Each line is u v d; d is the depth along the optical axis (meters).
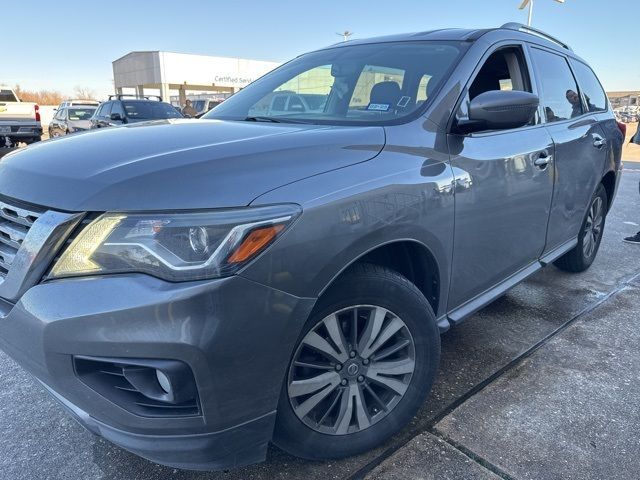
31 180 1.82
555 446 2.25
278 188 1.68
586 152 3.61
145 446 1.66
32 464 2.20
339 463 2.16
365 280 1.95
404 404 2.21
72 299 1.57
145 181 1.63
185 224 1.54
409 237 2.05
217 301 1.54
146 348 1.53
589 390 2.68
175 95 47.22
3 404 2.62
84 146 2.02
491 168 2.49
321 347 1.93
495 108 2.23
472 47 2.67
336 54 3.12
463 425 2.39
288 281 1.65
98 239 1.58
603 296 3.98
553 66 3.49
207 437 1.67
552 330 3.39
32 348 1.66
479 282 2.64
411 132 2.23
